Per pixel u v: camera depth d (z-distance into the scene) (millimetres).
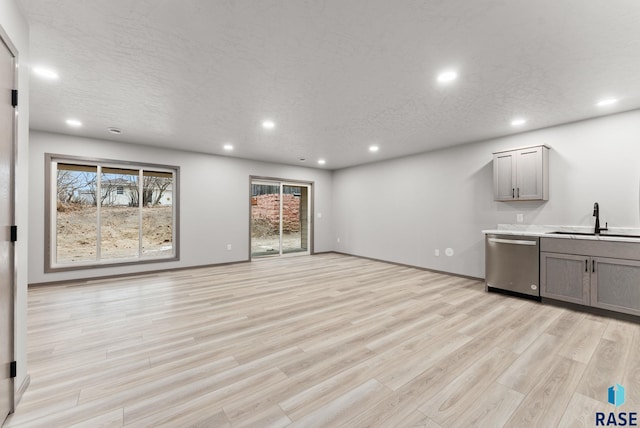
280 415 1546
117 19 1827
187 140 4785
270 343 2391
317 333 2588
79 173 4637
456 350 2262
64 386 1802
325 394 1725
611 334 2539
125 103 3205
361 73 2535
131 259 5016
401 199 5945
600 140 3508
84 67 2430
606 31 1905
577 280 3166
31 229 4160
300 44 2113
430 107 3299
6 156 1534
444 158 5180
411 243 5730
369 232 6691
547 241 3385
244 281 4523
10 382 1563
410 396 1703
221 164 5941
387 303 3432
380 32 1965
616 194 3383
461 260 4883
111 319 2912
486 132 4215
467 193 4824
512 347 2307
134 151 4980
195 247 5609
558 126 3844
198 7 1718
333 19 1833
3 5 1488
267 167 6609
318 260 6562
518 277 3621
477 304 3391
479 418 1519
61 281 4371
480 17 1793
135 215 5121
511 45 2094
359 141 4770
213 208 5832
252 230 6566
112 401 1661
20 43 1712
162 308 3248
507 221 4309
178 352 2238
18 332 1654
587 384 1810
